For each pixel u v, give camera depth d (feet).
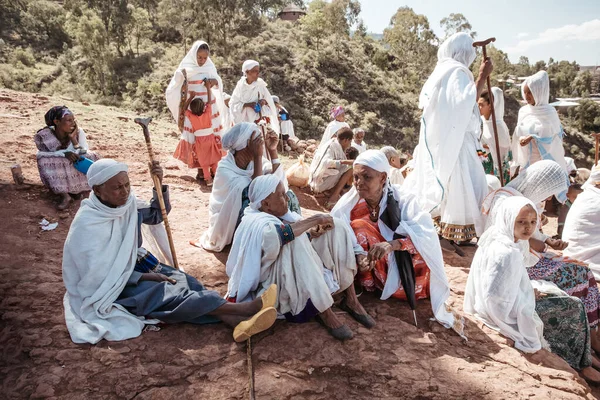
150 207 12.28
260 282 11.14
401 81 173.68
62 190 17.65
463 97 16.33
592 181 18.01
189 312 10.61
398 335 11.31
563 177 14.39
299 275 10.70
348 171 23.04
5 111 30.89
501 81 206.59
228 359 10.00
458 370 10.30
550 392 10.00
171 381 9.34
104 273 10.70
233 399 8.98
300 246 10.68
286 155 45.50
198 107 21.65
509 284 11.80
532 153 24.35
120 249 10.96
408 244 12.09
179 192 21.54
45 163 17.33
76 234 10.48
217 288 13.10
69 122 17.47
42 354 9.87
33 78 110.63
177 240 16.25
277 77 138.00
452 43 17.42
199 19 143.02
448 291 12.19
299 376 9.64
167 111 107.14
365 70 160.56
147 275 11.32
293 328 11.12
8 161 21.39
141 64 128.67
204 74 22.18
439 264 12.12
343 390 9.46
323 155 23.30
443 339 11.55
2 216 16.25
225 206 14.15
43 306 11.57
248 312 10.62
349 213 13.28
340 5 181.37
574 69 330.13
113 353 9.93
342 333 10.80
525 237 12.14
